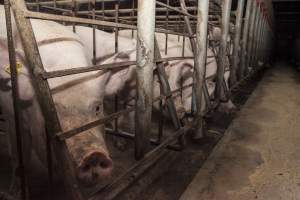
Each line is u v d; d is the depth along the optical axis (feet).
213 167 7.73
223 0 10.43
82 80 4.94
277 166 7.97
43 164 5.49
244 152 8.83
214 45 13.20
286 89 21.18
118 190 5.45
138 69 5.81
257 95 18.31
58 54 5.13
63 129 4.36
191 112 9.30
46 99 3.74
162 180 6.83
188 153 8.45
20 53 5.00
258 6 20.11
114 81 7.16
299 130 11.14
